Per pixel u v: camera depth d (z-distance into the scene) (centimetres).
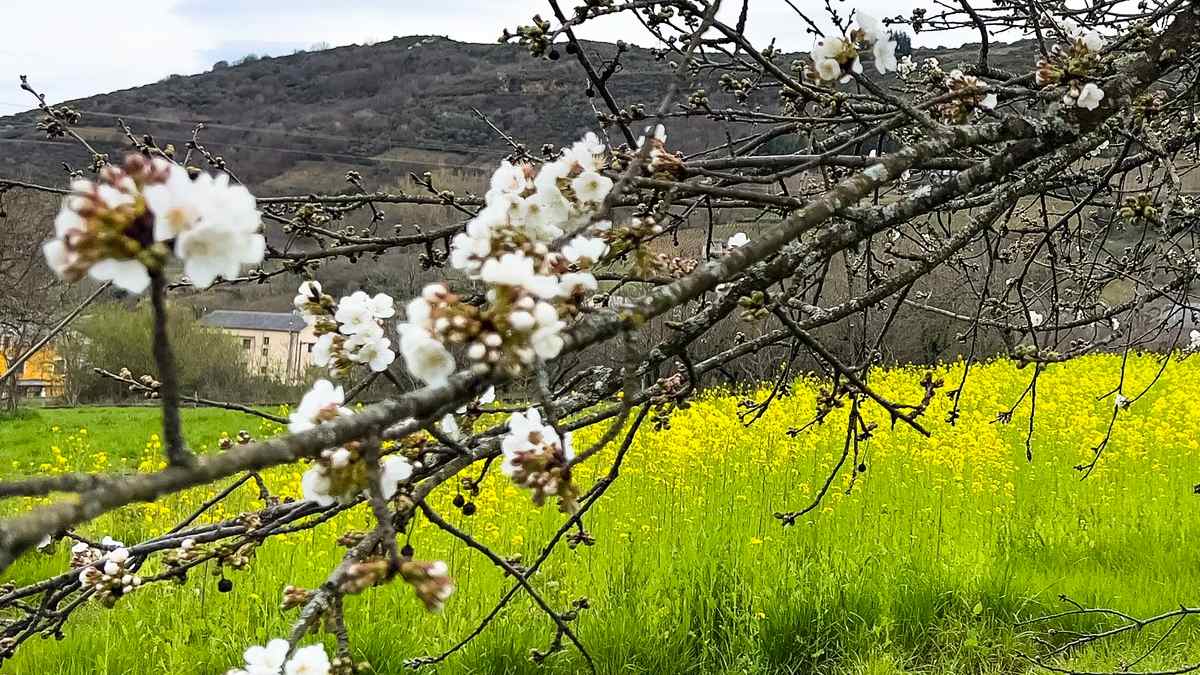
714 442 948
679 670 491
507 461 124
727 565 584
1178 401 1125
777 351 1002
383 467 126
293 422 117
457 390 101
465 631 500
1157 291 319
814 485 821
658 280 168
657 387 218
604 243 155
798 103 262
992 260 279
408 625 517
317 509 219
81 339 1995
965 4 240
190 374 1780
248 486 823
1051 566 622
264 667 112
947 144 167
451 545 643
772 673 504
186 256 76
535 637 495
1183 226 320
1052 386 1257
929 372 234
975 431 911
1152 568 610
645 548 643
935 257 232
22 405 2022
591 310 137
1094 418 1005
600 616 515
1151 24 255
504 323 105
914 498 768
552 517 733
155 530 754
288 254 237
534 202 147
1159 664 470
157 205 75
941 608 545
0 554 63
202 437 1373
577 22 198
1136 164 291
